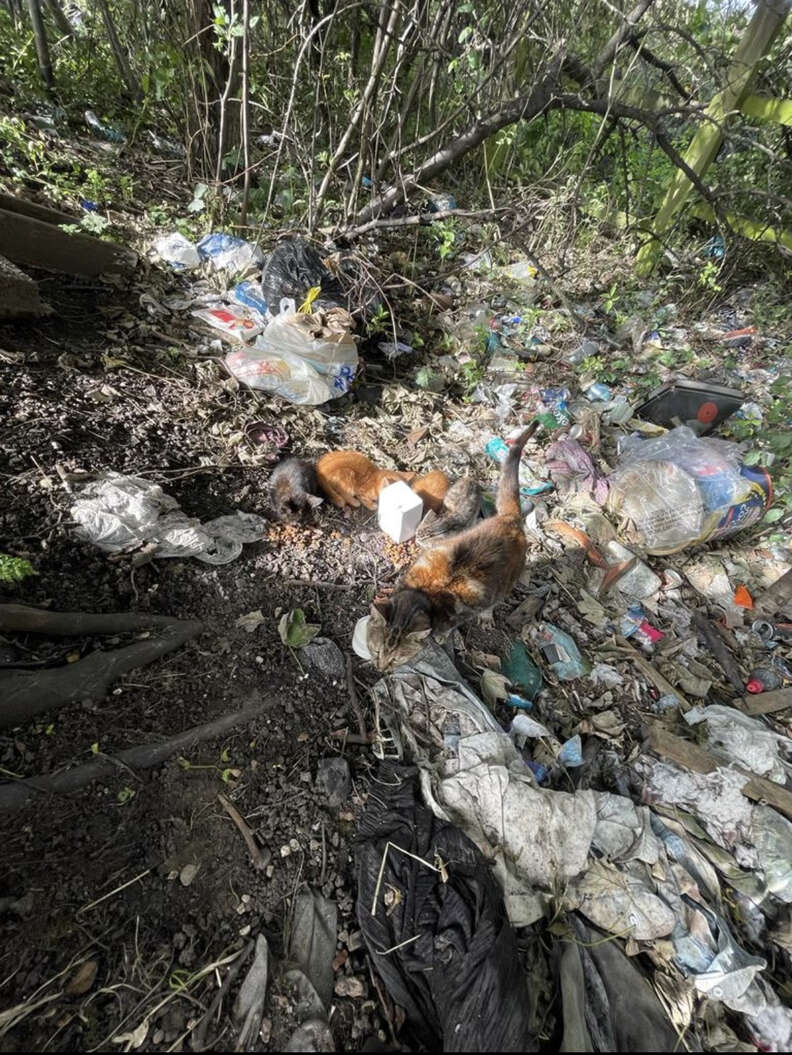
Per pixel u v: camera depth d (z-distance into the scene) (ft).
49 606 8.50
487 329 18.10
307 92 19.51
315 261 15.76
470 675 10.30
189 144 18.78
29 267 13.89
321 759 8.43
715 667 11.52
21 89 19.53
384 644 8.75
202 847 7.29
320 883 7.41
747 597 12.80
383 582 11.16
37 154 16.26
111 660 8.29
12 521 9.02
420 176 18.02
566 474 14.38
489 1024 6.22
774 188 20.85
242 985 6.42
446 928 6.90
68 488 9.72
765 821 8.82
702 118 18.08
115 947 6.40
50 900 6.43
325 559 11.21
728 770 9.35
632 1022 6.72
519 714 9.60
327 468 11.89
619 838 8.13
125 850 7.00
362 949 7.02
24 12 22.54
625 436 15.69
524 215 20.48
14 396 10.89
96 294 14.60
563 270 20.30
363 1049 6.19
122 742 7.72
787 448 14.17
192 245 16.49
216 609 9.71
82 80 21.74
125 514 9.70
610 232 25.80
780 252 21.11
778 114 20.07
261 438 13.07
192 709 8.38
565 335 19.25
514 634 11.20
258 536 11.05
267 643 9.51
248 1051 6.05
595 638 11.58
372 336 16.78
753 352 20.15
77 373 12.21
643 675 11.00
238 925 6.89
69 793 7.12
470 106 17.38
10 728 7.36
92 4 21.80
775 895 8.21
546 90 16.60
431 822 7.85
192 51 17.08
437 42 14.83
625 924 7.44
